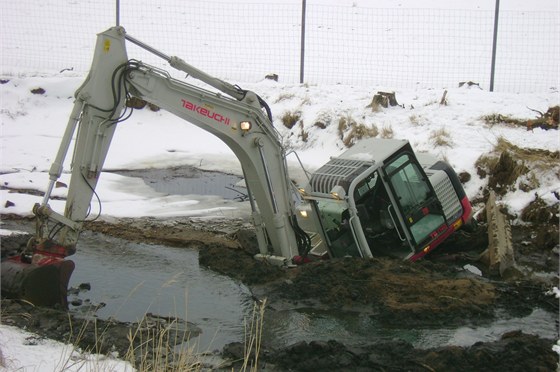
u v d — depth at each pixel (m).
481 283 10.98
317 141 19.28
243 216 14.88
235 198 16.16
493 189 15.34
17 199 15.35
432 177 12.34
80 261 12.45
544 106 19.22
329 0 30.45
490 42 26.05
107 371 7.57
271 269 11.55
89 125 10.40
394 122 19.08
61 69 24.42
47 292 9.91
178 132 21.06
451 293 10.57
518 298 10.65
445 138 17.45
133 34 27.22
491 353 8.45
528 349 8.56
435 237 12.03
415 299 10.46
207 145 20.17
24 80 22.86
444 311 10.12
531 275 11.77
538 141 17.06
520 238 13.47
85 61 25.34
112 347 8.51
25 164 18.22
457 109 19.36
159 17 29.02
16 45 26.22
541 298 10.68
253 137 11.57
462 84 21.95
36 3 30.08
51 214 10.09
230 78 23.73
